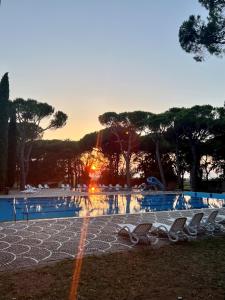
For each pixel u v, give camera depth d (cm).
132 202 2242
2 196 2155
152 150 3612
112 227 1068
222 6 882
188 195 2695
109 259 680
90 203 2108
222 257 709
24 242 827
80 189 3062
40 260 666
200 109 2905
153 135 3216
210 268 621
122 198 2441
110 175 3978
